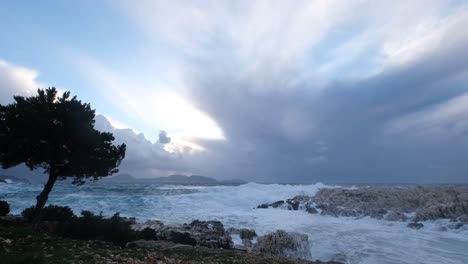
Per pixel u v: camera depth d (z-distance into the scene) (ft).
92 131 78.54
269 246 81.92
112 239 63.26
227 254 64.49
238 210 159.84
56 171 75.41
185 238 79.66
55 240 51.01
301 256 81.56
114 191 240.53
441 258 76.89
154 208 154.40
